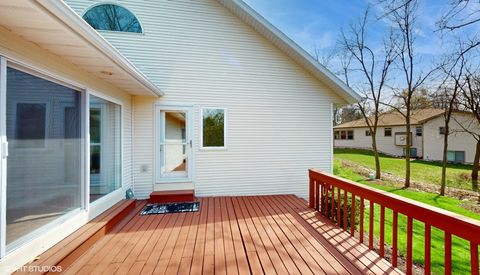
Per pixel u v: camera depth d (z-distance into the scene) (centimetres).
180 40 512
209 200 482
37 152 222
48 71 233
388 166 1274
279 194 543
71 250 230
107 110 376
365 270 221
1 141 182
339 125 2405
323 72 523
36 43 215
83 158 298
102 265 229
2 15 166
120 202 409
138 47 497
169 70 507
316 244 276
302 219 363
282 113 550
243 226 334
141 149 495
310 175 430
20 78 204
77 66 283
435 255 352
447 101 891
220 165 523
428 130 1530
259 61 543
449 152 1420
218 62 526
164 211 405
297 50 512
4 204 183
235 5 500
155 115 499
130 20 498
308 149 561
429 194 763
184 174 512
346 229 316
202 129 517
